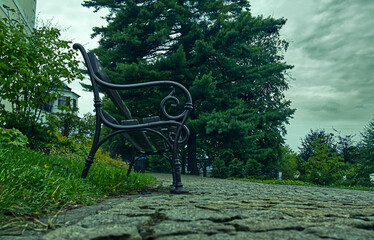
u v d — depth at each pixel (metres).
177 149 3.15
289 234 1.00
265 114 18.69
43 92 5.18
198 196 2.78
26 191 1.80
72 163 4.28
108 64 18.34
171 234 1.00
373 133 22.55
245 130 16.59
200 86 16.09
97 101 2.86
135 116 18.20
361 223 1.24
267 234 1.00
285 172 24.88
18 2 9.52
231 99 19.16
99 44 19.77
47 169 2.67
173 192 3.19
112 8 19.69
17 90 4.77
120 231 1.00
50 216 1.53
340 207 1.99
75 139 9.06
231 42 17.28
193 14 19.62
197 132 17.94
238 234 1.00
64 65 5.77
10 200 1.54
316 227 1.12
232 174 17.80
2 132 4.25
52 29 5.91
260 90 22.61
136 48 18.53
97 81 2.87
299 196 3.28
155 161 25.17
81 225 1.16
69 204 1.92
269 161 21.33
